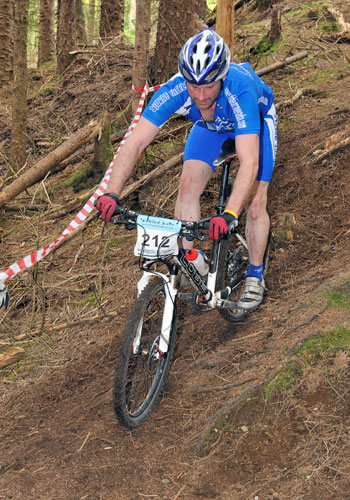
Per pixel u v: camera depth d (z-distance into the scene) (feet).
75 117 34.01
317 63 27.91
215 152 12.83
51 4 51.60
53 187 25.46
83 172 25.20
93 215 21.21
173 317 11.85
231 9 21.27
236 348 13.17
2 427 12.46
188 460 10.41
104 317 16.02
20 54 24.76
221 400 11.57
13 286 18.74
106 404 12.49
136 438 11.19
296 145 20.81
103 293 17.54
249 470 9.93
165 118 11.64
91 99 34.73
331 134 20.48
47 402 13.26
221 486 9.71
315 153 19.39
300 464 9.78
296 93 24.93
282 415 10.78
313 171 18.84
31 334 15.87
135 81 21.89
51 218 22.95
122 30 44.29
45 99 37.65
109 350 14.62
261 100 12.18
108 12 43.50
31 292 18.33
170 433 11.18
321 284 14.16
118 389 10.26
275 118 13.03
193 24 26.68
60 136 31.19
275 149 13.06
